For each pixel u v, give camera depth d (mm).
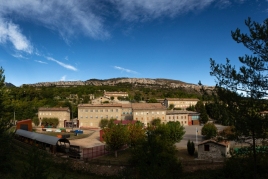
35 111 92625
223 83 15836
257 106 14742
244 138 16172
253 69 14586
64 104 101812
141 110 80500
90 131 70000
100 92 166125
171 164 25219
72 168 31344
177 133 39375
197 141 49469
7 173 20516
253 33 14391
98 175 29859
